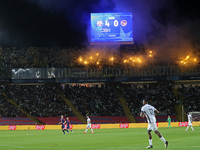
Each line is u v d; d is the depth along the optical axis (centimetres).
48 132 4222
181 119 6569
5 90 7031
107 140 2412
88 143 2144
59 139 2678
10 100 6788
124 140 2364
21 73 7225
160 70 7362
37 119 6338
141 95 7281
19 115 6297
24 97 6912
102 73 7475
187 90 7262
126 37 7650
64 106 6781
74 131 4347
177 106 6950
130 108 6912
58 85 7575
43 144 2142
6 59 7600
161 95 7219
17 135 3531
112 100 7100
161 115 6706
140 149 1567
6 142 2417
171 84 7694
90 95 7244
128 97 7238
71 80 7338
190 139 2217
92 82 7388
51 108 6694
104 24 7669
